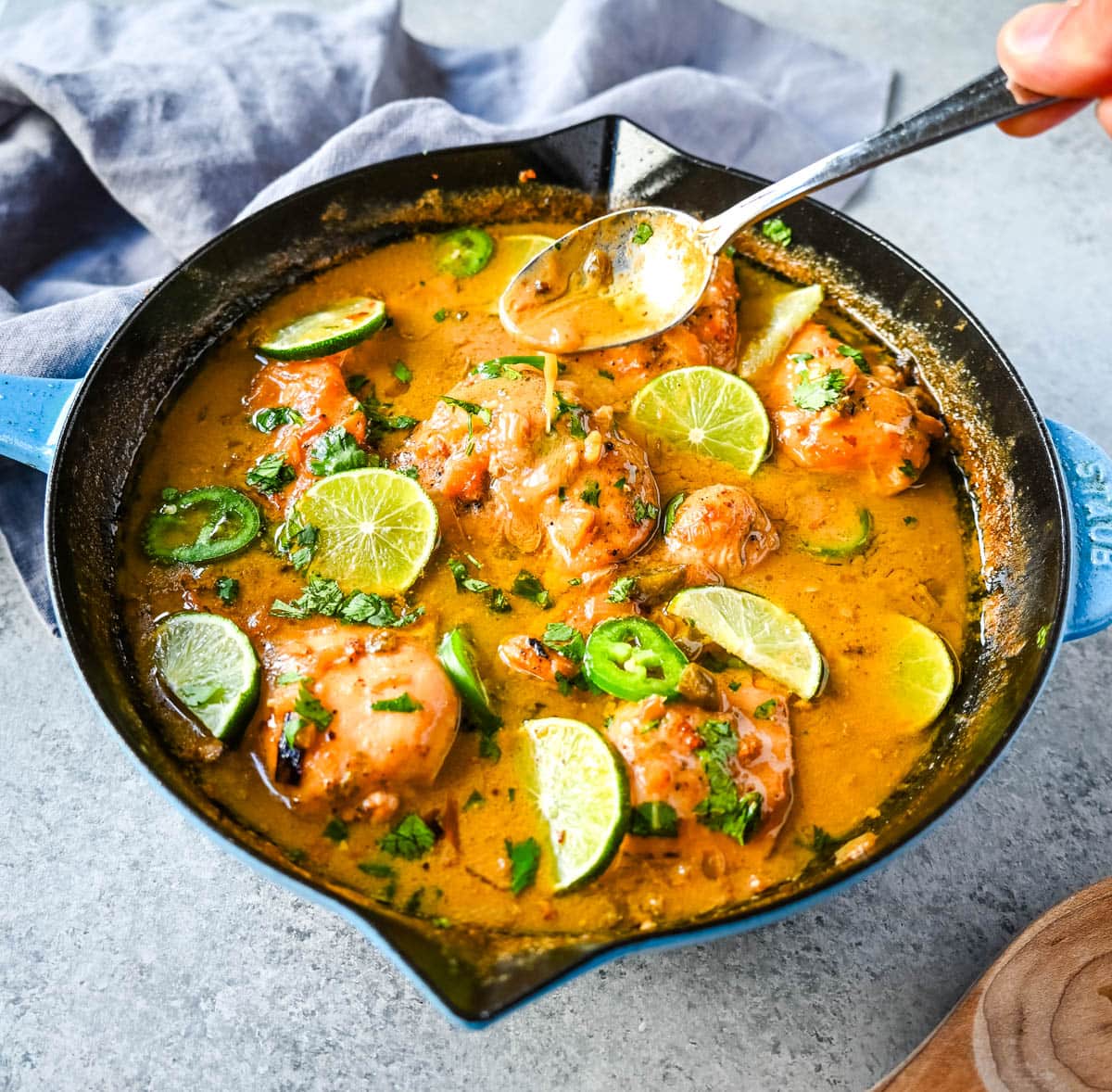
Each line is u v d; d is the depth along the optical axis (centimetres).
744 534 44
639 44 63
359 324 48
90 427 43
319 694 40
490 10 68
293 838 39
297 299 50
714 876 38
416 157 50
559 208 52
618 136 51
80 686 46
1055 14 39
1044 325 57
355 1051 40
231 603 43
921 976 41
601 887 38
